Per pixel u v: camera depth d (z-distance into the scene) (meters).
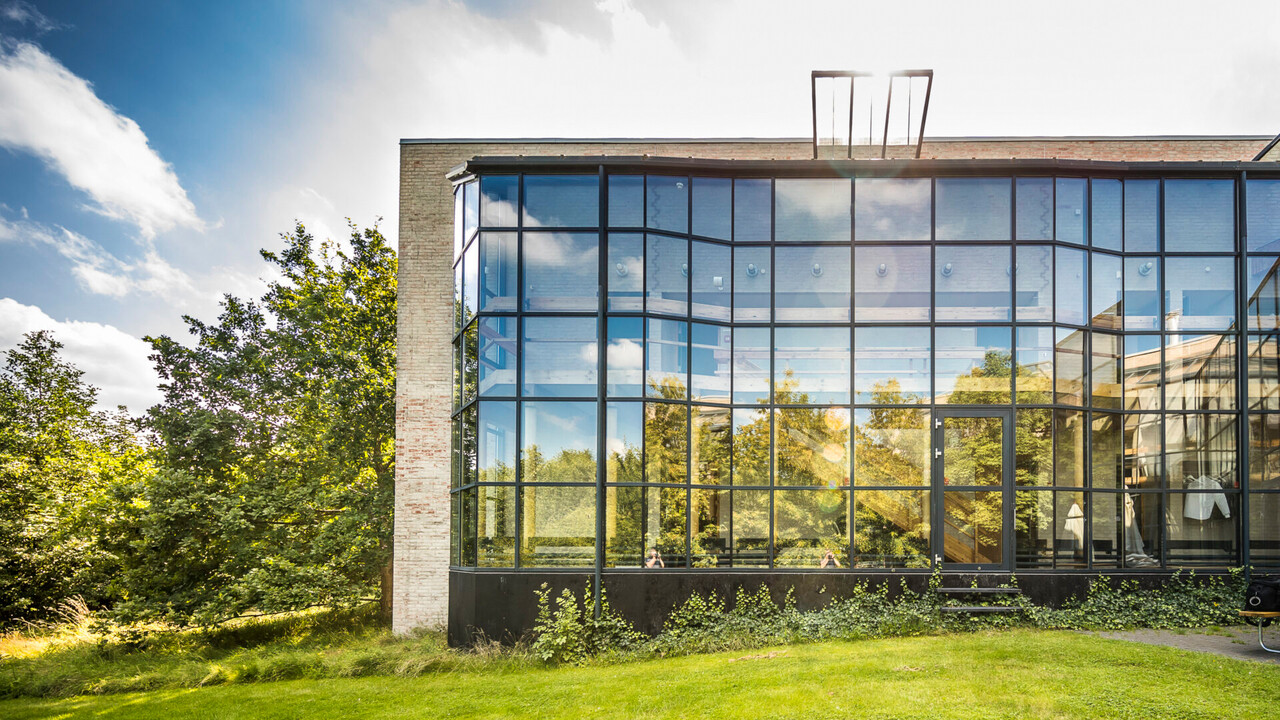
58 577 20.34
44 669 13.55
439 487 14.80
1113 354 12.48
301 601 15.83
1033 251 12.46
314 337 20.03
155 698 11.02
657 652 11.05
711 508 12.25
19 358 33.00
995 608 11.08
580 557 11.99
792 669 8.96
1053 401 12.14
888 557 12.04
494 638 11.85
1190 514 12.22
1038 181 12.59
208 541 17.00
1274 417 12.49
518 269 12.70
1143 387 12.47
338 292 20.98
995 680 7.89
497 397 12.54
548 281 12.66
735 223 12.95
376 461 19.73
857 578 11.79
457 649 12.04
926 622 10.93
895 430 12.37
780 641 10.88
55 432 31.20
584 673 10.24
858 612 11.33
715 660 10.16
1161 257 12.66
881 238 12.76
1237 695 7.07
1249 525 12.24
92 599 20.39
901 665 8.73
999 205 12.60
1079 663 8.46
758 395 12.60
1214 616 11.17
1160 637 10.23
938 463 12.19
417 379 15.02
